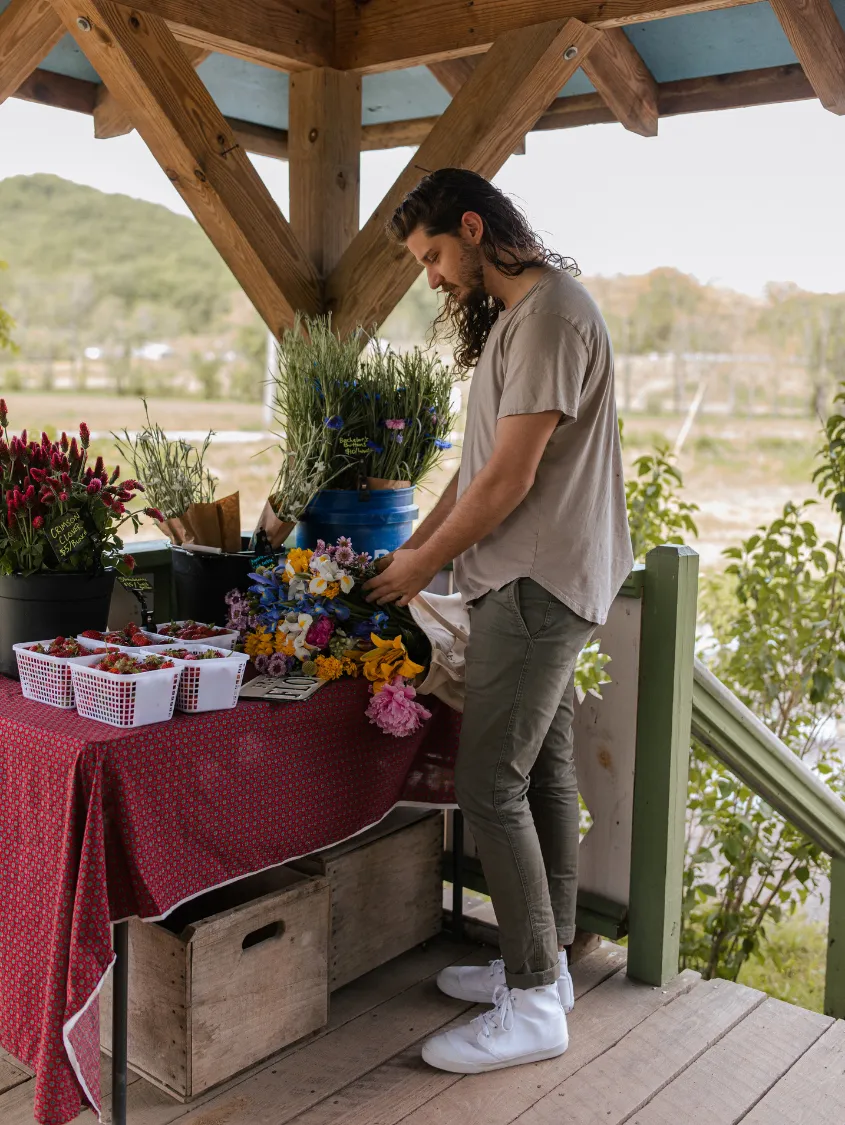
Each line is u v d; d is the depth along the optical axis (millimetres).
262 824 1929
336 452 2445
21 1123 1865
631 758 2410
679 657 2297
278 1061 2080
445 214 1939
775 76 3430
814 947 4367
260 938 2289
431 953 2537
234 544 2424
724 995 2375
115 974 1785
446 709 2332
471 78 2939
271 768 1930
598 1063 2098
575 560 1938
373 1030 2195
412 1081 2023
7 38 3125
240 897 2295
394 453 2494
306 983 2115
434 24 3041
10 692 1968
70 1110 1669
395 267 3064
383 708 2070
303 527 2502
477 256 1959
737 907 3771
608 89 3457
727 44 3361
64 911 1645
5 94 3328
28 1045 1775
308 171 3305
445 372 2568
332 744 2053
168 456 2465
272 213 3035
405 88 3992
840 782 3836
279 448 2512
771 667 3830
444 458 2678
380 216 3098
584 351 1876
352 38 3238
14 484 2045
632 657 2373
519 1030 2068
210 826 1831
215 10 2898
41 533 2008
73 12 2639
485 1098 1977
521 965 2068
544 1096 1987
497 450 1881
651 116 3693
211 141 2867
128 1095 1962
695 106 3643
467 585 2023
